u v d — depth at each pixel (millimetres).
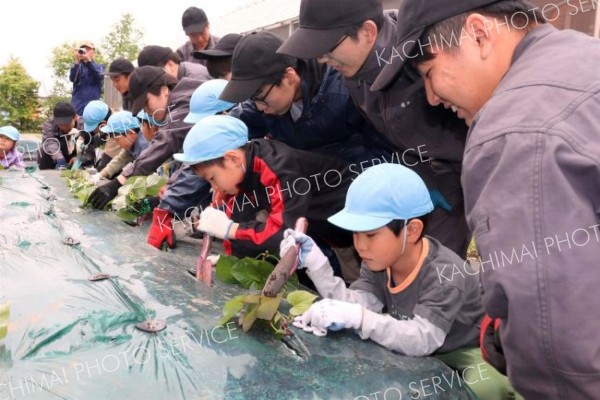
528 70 925
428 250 1562
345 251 2531
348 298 1642
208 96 2521
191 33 4496
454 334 1567
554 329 804
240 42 2023
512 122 859
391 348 1313
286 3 8273
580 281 789
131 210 2512
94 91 6828
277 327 1325
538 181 805
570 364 812
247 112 2549
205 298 1520
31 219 2320
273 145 2014
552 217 795
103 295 1436
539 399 903
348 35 1767
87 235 2158
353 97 2100
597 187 794
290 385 1082
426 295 1452
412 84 1849
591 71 872
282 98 2078
